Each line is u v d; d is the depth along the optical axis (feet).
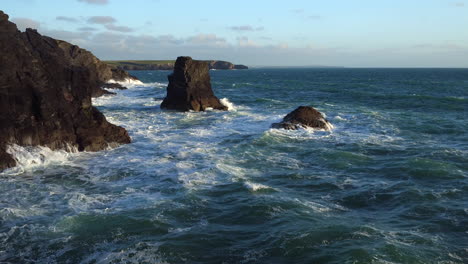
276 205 47.29
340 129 98.48
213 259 35.53
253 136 87.92
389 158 69.87
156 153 73.20
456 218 43.88
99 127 79.51
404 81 363.56
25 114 68.54
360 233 39.78
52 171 61.87
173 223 42.57
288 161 68.28
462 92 226.17
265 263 34.86
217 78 479.00
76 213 44.83
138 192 52.03
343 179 58.44
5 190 52.70
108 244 37.93
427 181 56.90
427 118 115.34
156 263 34.71
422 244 37.70
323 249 36.70
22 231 40.29
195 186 53.98
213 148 76.64
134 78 316.60
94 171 61.87
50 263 34.63
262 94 212.23
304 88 260.42
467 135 90.58
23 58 70.08
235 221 43.19
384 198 50.70
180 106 137.69
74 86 77.41
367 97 188.65
